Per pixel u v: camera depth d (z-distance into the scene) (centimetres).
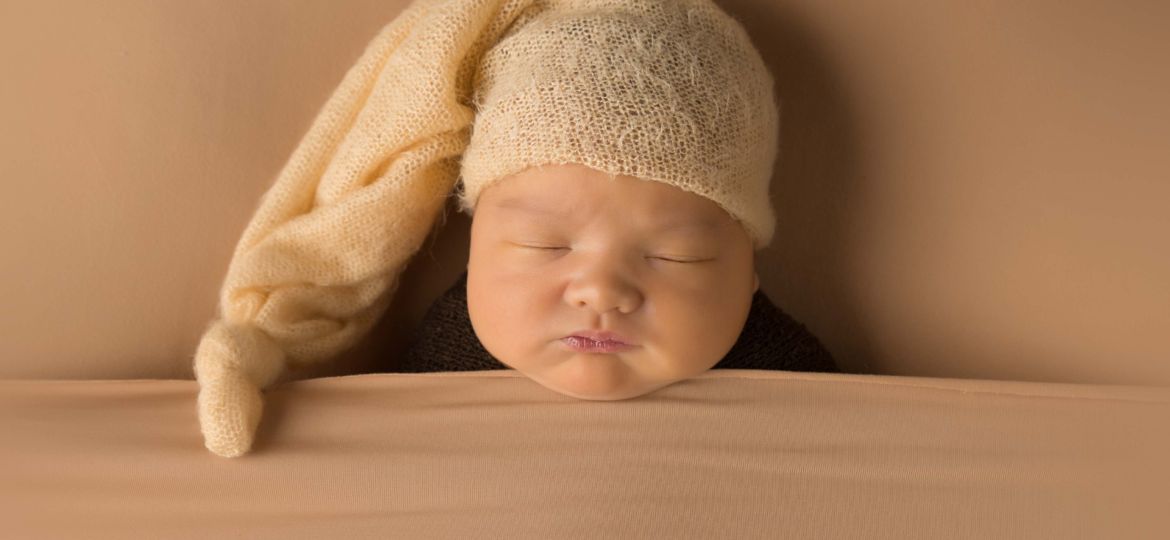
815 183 90
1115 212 84
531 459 71
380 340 93
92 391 79
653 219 68
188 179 87
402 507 71
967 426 71
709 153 69
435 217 88
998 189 86
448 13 77
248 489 72
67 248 86
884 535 68
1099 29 84
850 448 71
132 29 86
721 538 68
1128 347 83
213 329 76
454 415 73
